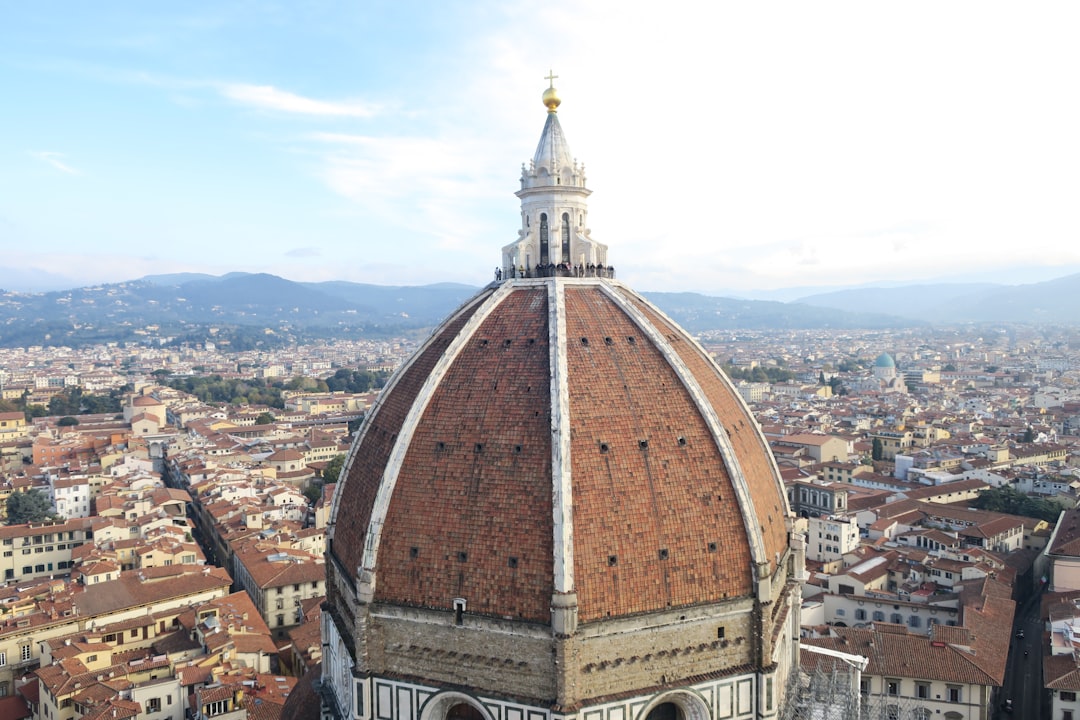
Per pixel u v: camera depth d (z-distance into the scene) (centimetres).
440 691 7469
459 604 7375
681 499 7638
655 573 7400
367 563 7712
